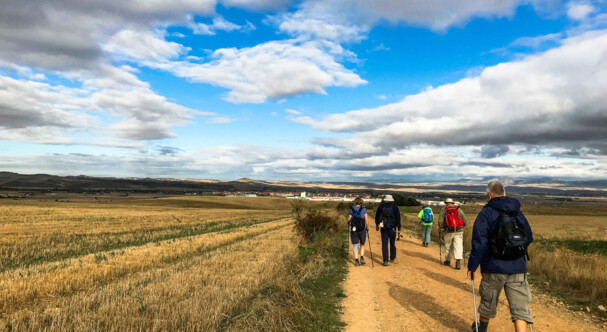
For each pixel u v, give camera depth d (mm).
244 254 11398
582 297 6773
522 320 4027
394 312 5980
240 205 99438
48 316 5262
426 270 9500
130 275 8508
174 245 14617
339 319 5625
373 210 55719
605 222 48531
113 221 31469
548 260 9195
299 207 17047
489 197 4477
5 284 7281
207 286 6922
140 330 4520
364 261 10648
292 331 4922
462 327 5254
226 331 4777
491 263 4156
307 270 8828
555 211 88625
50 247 15500
